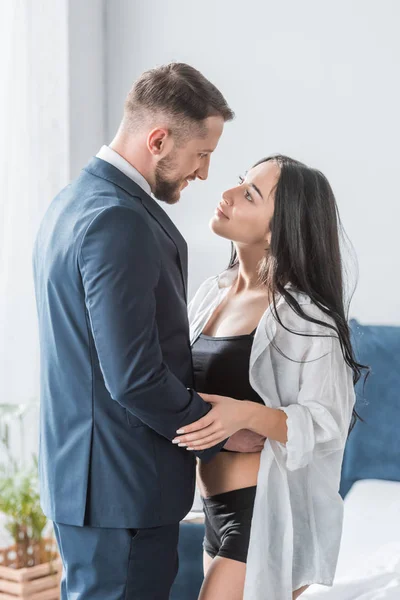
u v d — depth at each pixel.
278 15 3.22
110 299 1.47
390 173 3.06
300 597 1.97
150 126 1.64
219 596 1.75
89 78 3.49
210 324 1.96
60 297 1.57
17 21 3.16
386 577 2.04
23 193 3.19
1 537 3.11
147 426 1.60
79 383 1.58
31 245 3.21
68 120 3.34
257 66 3.26
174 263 1.66
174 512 1.64
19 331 3.19
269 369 1.81
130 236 1.49
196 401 1.59
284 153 3.22
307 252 1.82
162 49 3.46
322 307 1.78
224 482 1.83
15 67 3.16
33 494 2.83
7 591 2.80
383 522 2.53
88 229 1.50
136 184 1.64
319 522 1.83
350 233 3.12
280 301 1.83
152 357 1.50
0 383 3.17
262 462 1.77
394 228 3.06
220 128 1.70
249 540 1.77
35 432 3.24
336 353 1.81
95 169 1.65
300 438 1.71
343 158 3.13
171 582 1.70
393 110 3.05
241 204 1.86
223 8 3.32
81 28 3.44
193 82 1.66
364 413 2.97
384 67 3.06
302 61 3.18
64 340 1.59
